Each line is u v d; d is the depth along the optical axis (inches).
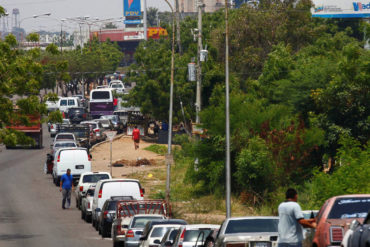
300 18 5935.0
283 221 951.0
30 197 3348.9
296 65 3939.5
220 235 1218.6
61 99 6943.9
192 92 5324.8
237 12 6072.8
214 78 5054.1
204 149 3154.5
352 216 999.6
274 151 2920.8
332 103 3051.2
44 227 2476.6
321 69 3255.4
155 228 1667.1
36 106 2504.9
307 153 2925.7
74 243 2057.1
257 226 1226.0
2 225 2517.2
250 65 5708.7
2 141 2461.9
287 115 3137.3
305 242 1112.2
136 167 4350.4
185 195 3216.0
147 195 3230.8
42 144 5703.7
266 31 5885.8
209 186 3117.6
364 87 2999.5
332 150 3070.9
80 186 2957.7
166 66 5516.7
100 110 6973.4
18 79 2491.4
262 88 3900.1
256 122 3093.0
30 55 2541.8
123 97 6250.0
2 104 2460.6
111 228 2158.0
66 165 3631.9
